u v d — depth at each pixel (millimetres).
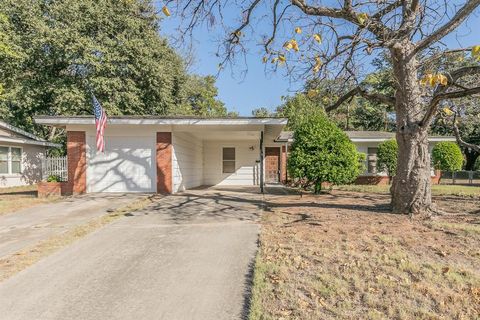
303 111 21875
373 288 3516
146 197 11039
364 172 18531
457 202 9625
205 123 11492
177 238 5695
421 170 7168
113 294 3490
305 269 4055
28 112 22125
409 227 6012
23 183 19500
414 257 4414
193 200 10320
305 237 5465
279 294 3408
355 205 8891
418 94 7180
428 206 7211
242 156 18469
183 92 26672
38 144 20250
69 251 5023
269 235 5711
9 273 4121
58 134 26125
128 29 20500
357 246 4898
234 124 11492
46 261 4562
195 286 3670
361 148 18922
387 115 28766
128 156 12375
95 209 8742
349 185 16703
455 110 9609
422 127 7012
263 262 4316
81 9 19516
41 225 6863
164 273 4066
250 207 8844
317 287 3549
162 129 12305
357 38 6117
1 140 16750
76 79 20688
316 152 11695
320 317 2963
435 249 4727
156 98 22297
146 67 20656
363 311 3078
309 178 12023
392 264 4156
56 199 10750
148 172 12367
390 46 6535
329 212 7719
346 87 8164
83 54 19188
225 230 6203
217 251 4922
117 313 3086
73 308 3193
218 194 12172
